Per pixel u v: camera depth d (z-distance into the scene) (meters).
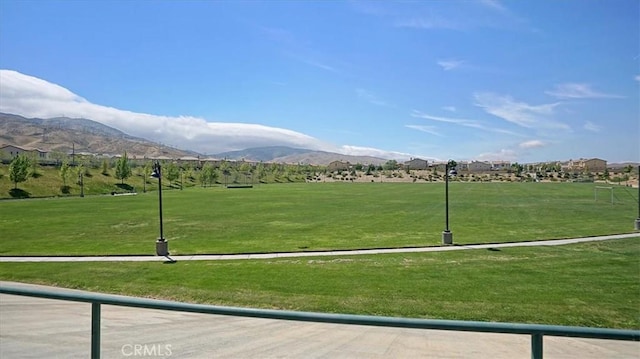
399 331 9.29
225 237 27.86
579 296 13.78
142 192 87.81
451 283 15.51
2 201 61.84
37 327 8.70
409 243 24.81
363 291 14.46
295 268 18.14
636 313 12.14
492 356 8.08
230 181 131.62
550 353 7.74
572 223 33.66
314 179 152.00
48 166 98.56
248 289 14.80
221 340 8.29
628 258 20.14
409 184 114.94
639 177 30.17
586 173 150.50
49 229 32.19
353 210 46.03
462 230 30.11
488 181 134.25
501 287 14.94
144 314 10.02
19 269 18.31
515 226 32.09
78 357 6.26
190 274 17.08
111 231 31.05
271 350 7.88
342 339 8.73
